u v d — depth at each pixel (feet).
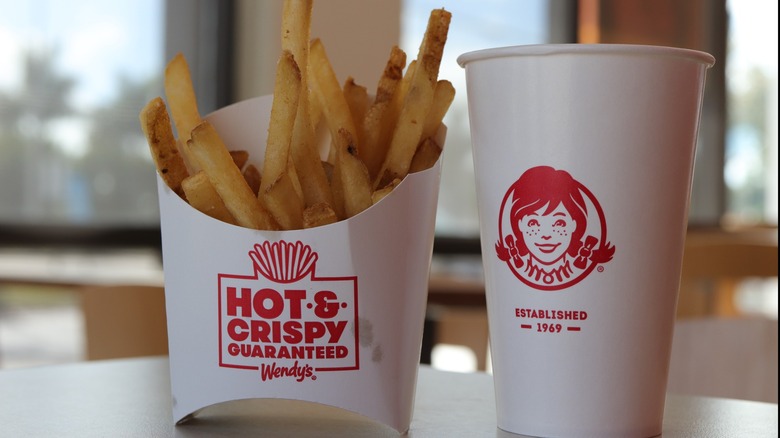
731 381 3.68
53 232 7.17
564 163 1.87
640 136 1.86
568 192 1.87
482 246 1.97
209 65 7.63
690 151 1.92
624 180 1.87
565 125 1.86
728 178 11.89
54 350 7.04
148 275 7.41
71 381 2.30
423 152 1.95
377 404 1.91
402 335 1.92
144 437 1.90
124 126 7.36
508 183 1.91
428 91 1.92
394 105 2.06
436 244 8.95
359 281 1.89
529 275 1.90
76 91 7.22
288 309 1.89
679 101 1.89
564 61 1.86
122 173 7.36
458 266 8.26
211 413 2.05
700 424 2.03
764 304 10.54
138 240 7.42
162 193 1.95
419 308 1.94
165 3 7.48
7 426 1.97
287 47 1.97
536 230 1.89
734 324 3.71
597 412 1.90
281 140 1.92
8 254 7.03
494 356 1.97
